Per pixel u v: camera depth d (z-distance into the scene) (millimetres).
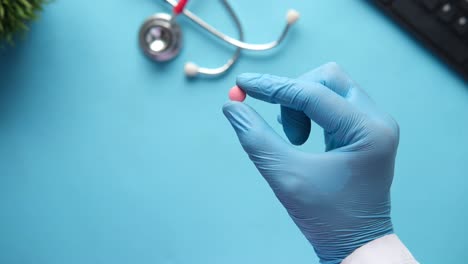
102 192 833
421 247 849
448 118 832
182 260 845
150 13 809
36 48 810
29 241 838
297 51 822
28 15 752
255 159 682
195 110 824
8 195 830
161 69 818
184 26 813
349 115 669
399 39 820
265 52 821
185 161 831
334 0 815
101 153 827
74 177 830
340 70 718
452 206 845
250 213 839
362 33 820
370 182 679
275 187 681
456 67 810
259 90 681
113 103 820
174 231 841
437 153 837
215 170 833
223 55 819
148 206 836
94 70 815
